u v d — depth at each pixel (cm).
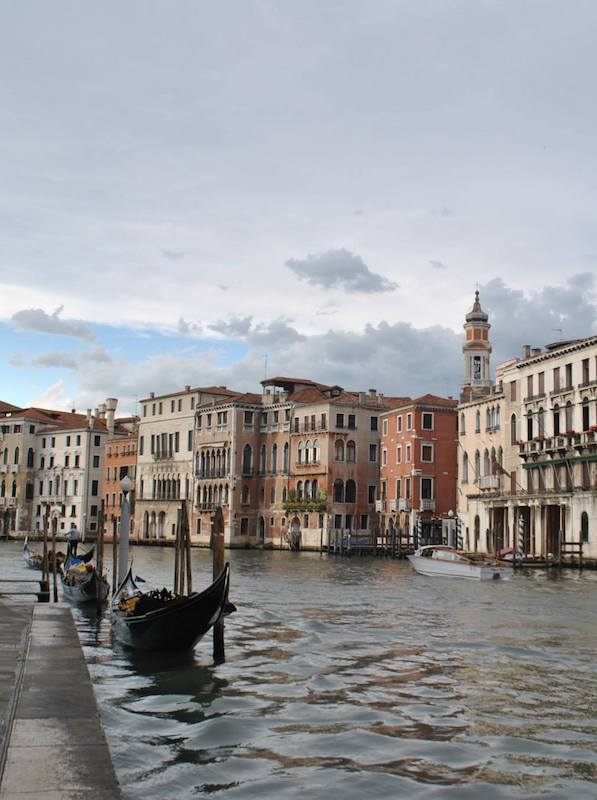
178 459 9238
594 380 5228
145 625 1695
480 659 1731
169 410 9438
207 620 1639
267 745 1092
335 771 995
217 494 8531
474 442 6531
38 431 10906
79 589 2488
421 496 6962
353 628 2189
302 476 7906
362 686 1454
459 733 1159
